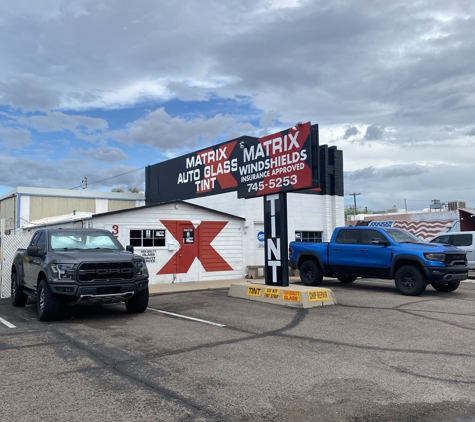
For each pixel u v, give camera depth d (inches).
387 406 176.2
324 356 247.3
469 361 237.1
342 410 172.7
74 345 273.1
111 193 1096.8
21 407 174.7
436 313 378.3
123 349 262.8
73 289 331.9
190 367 226.5
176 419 164.1
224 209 768.9
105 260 343.9
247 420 163.8
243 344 274.4
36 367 227.8
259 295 462.9
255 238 720.3
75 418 164.7
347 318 359.6
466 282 650.8
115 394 188.9
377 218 1408.7
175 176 924.0
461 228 1119.0
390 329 316.8
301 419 164.7
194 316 372.8
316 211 803.4
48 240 379.9
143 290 379.2
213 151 806.5
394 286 585.6
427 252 476.1
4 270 525.0
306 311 394.3
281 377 210.8
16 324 340.8
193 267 650.8
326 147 818.8
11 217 1031.6
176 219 640.4
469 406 175.9
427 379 208.1
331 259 561.6
